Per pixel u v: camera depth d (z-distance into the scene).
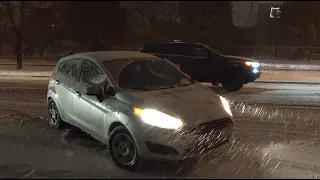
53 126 7.36
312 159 5.43
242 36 51.44
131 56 6.48
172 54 13.63
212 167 5.12
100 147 6.11
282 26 41.38
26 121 7.94
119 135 5.21
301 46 37.75
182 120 4.88
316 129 7.18
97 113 5.69
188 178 4.72
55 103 7.09
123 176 4.82
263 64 30.28
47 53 46.44
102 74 5.92
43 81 16.17
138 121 4.95
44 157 5.61
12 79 17.11
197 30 43.28
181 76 6.39
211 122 5.06
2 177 4.78
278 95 11.83
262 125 7.54
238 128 7.29
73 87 6.43
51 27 45.53
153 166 5.18
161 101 5.18
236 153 5.71
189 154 4.88
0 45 40.28
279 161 5.34
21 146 6.16
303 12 39.12
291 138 6.54
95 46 49.00
